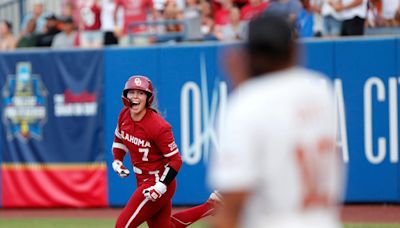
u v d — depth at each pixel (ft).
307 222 34.81
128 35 156.76
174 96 139.33
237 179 33.73
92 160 142.61
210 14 155.84
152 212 81.41
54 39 163.22
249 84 35.22
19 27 187.62
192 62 138.72
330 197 35.70
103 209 141.59
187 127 139.13
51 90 144.05
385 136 134.92
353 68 134.82
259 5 148.36
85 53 142.31
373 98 134.82
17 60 145.07
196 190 138.82
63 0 187.52
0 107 146.20
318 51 135.33
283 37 35.12
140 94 79.92
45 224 123.65
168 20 153.79
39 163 144.97
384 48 134.31
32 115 144.77
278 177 34.42
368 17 153.69
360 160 135.64
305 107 34.78
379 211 130.31
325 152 35.32
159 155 81.25
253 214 34.83
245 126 34.01
